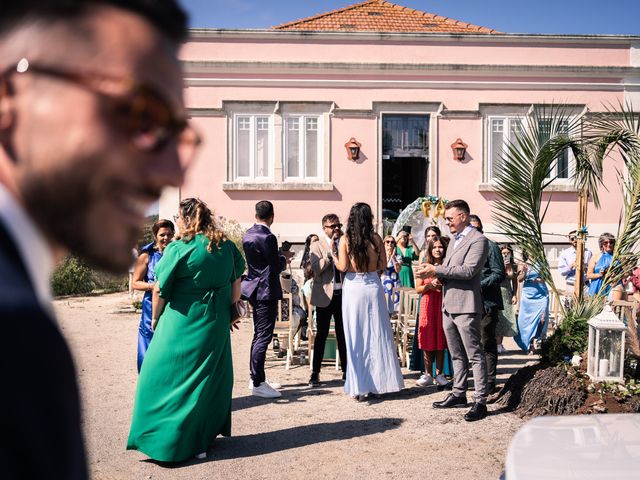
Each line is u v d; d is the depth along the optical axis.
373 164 15.75
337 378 7.75
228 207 15.63
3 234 0.60
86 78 0.63
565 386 5.89
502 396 6.45
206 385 4.80
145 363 4.78
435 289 7.27
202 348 4.77
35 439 0.55
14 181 0.64
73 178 0.64
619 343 5.79
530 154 7.18
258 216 6.85
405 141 15.98
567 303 9.27
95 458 4.91
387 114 15.80
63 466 0.58
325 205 15.74
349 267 6.80
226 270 4.84
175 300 4.77
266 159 15.78
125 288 17.16
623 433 2.22
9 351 0.53
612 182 15.66
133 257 0.70
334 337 8.73
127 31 0.66
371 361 6.67
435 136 15.76
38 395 0.55
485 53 15.90
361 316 6.69
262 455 5.00
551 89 15.86
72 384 0.60
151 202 0.71
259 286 6.77
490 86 15.80
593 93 15.90
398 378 6.75
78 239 0.66
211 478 4.52
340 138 15.73
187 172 0.71
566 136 7.07
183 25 0.72
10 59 0.64
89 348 9.35
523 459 2.03
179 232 4.80
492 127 15.91
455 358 6.38
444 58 15.89
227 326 4.99
